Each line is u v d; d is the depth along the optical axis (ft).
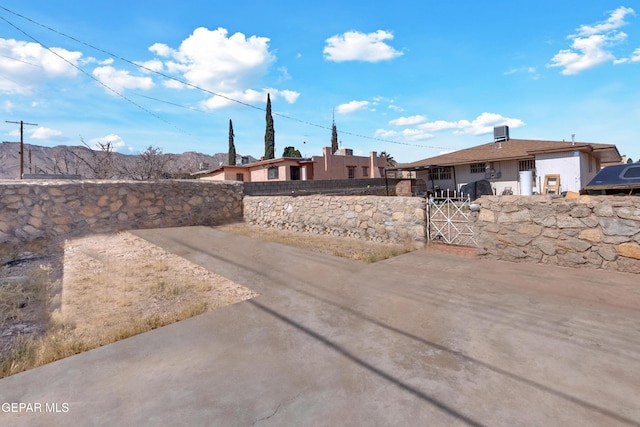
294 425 6.64
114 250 25.48
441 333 10.71
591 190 30.86
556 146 59.00
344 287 15.93
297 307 13.42
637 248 15.90
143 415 7.06
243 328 11.52
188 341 10.62
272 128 145.18
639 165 30.37
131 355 9.78
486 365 8.73
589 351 9.29
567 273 16.89
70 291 15.96
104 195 35.14
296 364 9.05
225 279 17.78
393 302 13.70
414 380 8.14
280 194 69.72
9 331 12.09
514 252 19.92
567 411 6.87
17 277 17.94
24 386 8.30
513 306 12.78
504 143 76.02
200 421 6.82
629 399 7.20
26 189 30.25
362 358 9.28
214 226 40.40
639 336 10.09
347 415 6.91
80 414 7.16
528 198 19.49
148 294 15.55
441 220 25.59
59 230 31.81
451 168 76.64
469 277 16.97
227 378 8.43
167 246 26.91
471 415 6.82
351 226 31.81
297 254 23.65
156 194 39.01
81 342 10.69
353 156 110.63
